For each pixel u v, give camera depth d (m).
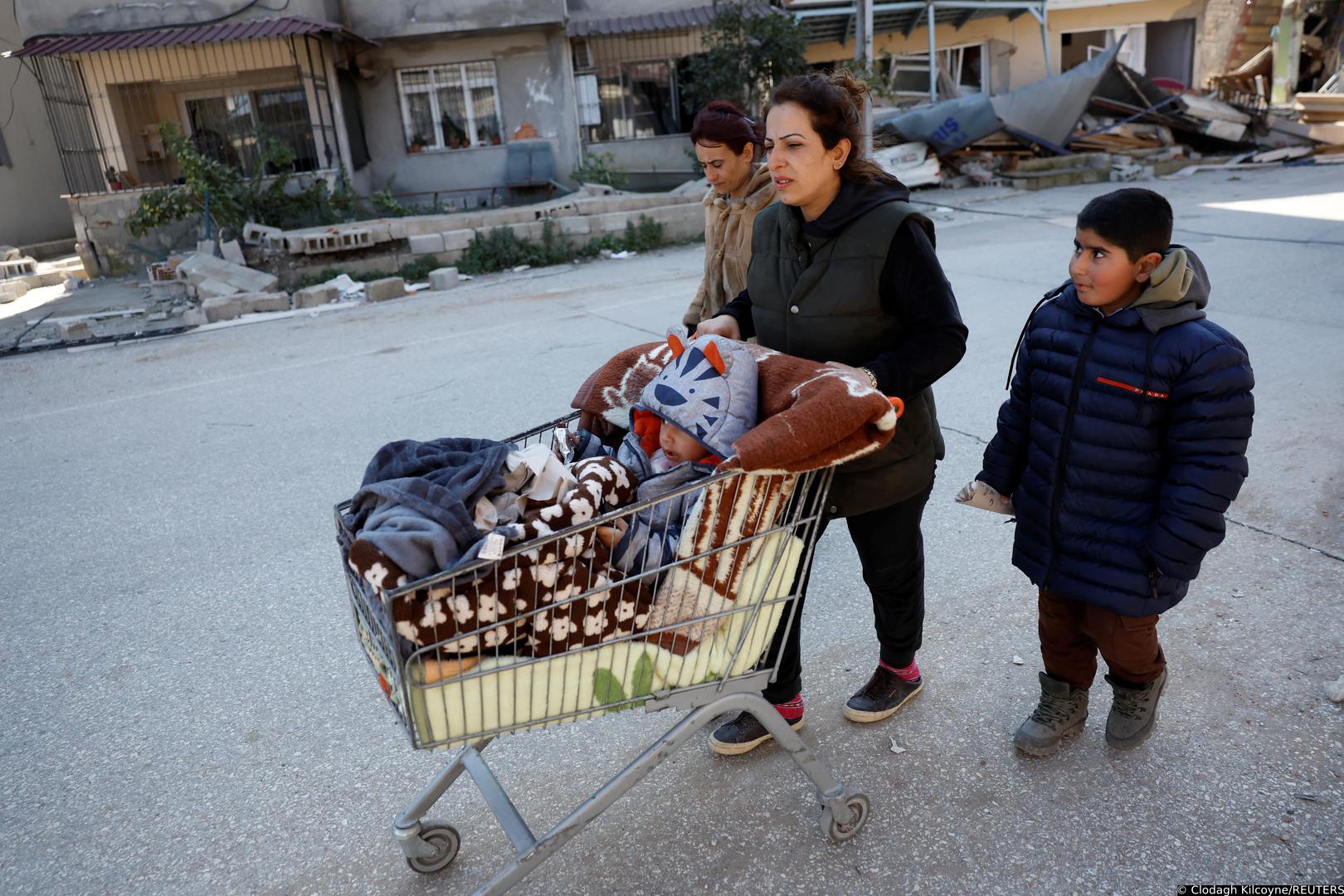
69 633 3.78
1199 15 20.22
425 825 2.38
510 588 1.85
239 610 3.87
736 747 2.73
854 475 2.36
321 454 5.68
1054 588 2.45
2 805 2.79
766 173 2.98
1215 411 2.12
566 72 16.91
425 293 11.45
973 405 5.56
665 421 2.19
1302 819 2.34
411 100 17.09
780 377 2.17
